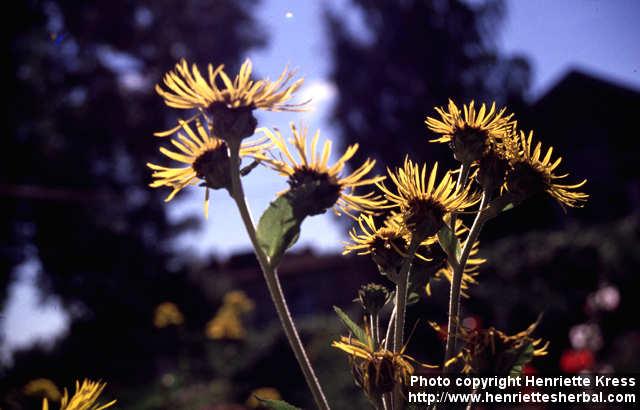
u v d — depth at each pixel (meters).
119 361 15.66
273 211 1.11
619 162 18.75
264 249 1.10
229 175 1.18
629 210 18.06
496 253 11.73
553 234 11.88
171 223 25.52
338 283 24.72
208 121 1.15
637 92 18.94
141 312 20.84
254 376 12.32
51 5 22.00
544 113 20.02
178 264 24.92
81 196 22.23
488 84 22.81
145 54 26.33
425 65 23.23
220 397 11.04
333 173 1.18
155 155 24.73
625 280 9.81
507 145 1.27
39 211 21.25
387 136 22.33
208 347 13.35
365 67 24.33
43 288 21.36
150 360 15.00
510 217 16.55
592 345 7.69
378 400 1.10
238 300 13.99
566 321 9.79
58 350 15.59
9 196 20.30
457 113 1.32
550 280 10.75
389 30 24.28
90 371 14.77
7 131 20.19
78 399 1.08
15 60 20.38
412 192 1.22
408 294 1.35
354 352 1.13
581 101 19.56
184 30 27.27
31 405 4.86
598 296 8.38
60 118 23.30
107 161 24.80
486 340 1.08
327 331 12.49
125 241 23.39
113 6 24.39
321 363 11.45
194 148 1.20
